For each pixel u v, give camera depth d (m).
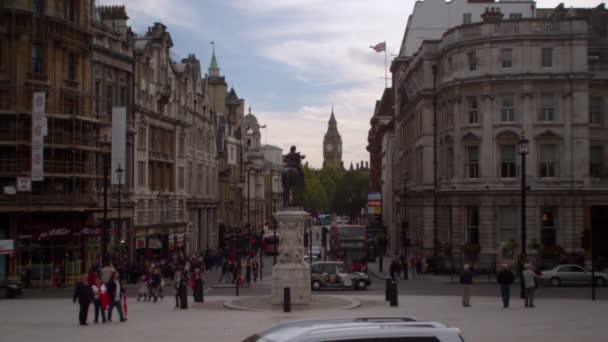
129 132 63.94
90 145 55.78
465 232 66.12
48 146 51.59
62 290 49.69
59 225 53.78
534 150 64.06
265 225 171.88
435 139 70.62
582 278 50.84
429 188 75.56
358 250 75.94
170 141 78.69
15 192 50.94
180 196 82.12
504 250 63.50
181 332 25.08
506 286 33.41
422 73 77.56
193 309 34.19
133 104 65.75
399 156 102.69
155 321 28.61
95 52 59.31
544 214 63.97
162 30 75.62
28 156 52.25
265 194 198.75
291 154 37.62
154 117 72.31
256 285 57.16
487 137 64.88
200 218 94.25
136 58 67.62
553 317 29.41
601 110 67.06
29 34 52.25
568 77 63.41
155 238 71.25
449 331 9.92
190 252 87.81
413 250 84.44
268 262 94.38
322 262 50.62
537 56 63.81
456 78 66.81
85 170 55.62
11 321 29.02
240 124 134.12
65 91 54.69
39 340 23.41
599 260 60.75
